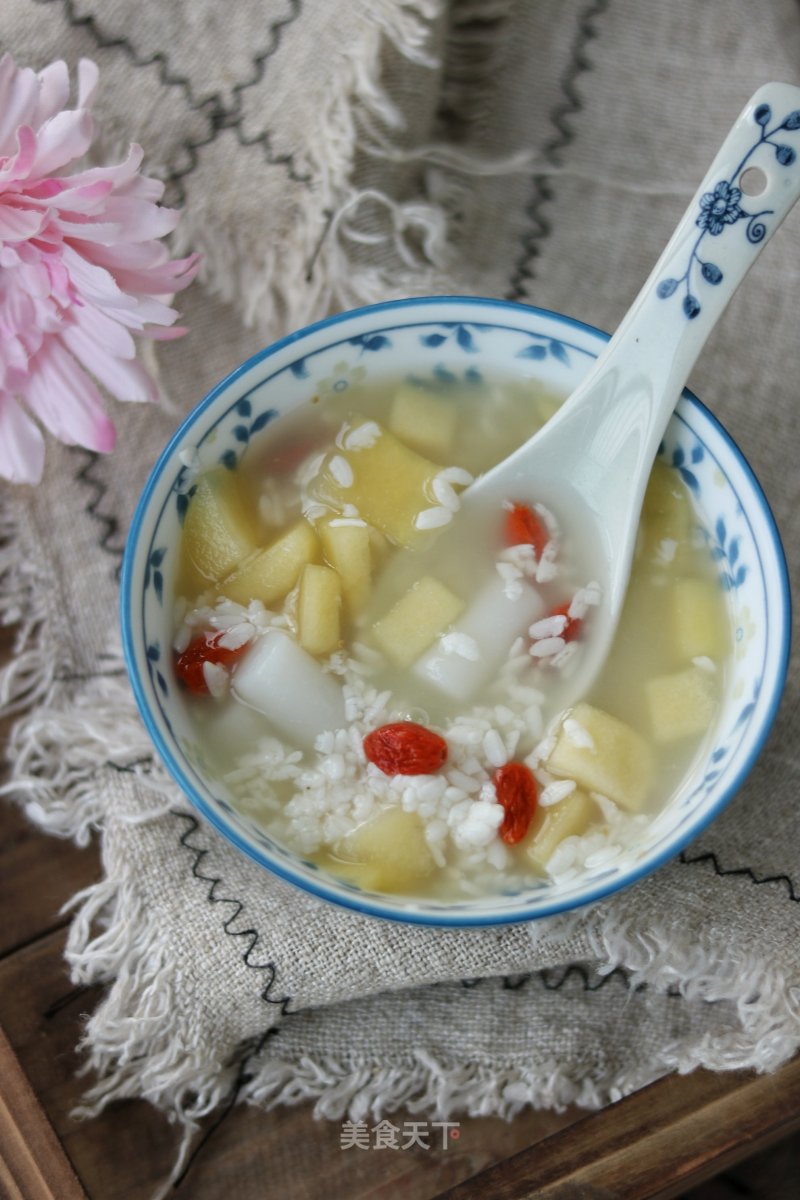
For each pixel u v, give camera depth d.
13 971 0.32
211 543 0.31
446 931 0.31
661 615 0.31
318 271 0.35
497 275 0.36
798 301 0.35
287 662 0.30
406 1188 0.31
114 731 0.33
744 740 0.29
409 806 0.29
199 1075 0.31
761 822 0.32
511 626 0.31
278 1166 0.31
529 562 0.31
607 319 0.35
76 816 0.33
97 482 0.35
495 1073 0.32
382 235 0.35
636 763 0.30
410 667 0.31
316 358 0.31
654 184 0.36
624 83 0.35
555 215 0.36
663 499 0.31
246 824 0.29
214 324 0.35
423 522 0.31
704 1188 0.37
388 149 0.34
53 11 0.32
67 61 0.33
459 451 0.32
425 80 0.34
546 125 0.36
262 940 0.31
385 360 0.32
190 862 0.32
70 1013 0.32
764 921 0.32
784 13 0.35
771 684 0.28
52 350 0.29
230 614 0.31
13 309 0.28
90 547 0.34
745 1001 0.32
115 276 0.29
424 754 0.29
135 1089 0.31
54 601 0.34
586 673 0.31
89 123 0.28
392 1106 0.32
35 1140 0.30
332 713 0.30
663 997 0.33
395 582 0.31
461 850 0.29
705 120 0.36
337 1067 0.32
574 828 0.30
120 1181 0.31
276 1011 0.31
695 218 0.29
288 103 0.33
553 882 0.29
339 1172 0.31
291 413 0.32
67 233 0.28
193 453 0.30
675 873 0.32
